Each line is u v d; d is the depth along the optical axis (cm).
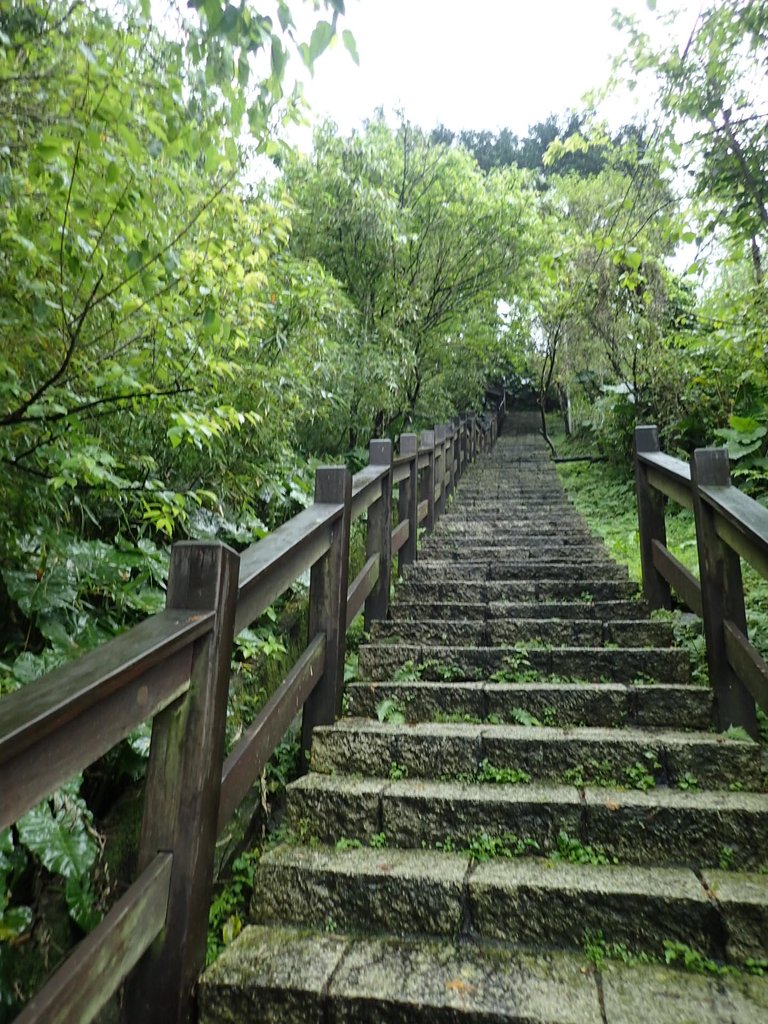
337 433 635
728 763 208
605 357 751
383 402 636
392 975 145
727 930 153
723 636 242
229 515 348
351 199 672
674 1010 132
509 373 1725
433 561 459
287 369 361
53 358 205
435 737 224
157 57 212
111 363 208
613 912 159
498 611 350
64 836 165
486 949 157
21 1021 90
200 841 137
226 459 338
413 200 820
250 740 170
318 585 249
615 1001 135
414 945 158
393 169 809
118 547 272
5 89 171
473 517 624
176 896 135
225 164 242
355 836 197
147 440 284
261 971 145
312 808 202
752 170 415
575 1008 133
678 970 147
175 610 144
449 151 838
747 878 168
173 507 254
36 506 231
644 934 156
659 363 627
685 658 275
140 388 223
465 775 219
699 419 593
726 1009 132
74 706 97
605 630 311
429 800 196
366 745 227
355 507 286
